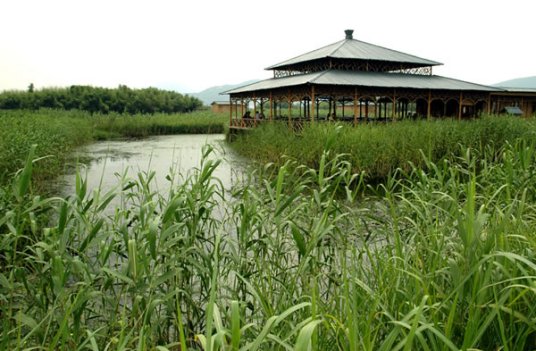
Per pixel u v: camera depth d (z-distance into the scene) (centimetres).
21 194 305
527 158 513
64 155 1877
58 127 2241
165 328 389
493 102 3045
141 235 366
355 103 2402
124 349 273
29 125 1723
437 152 1449
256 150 1867
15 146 1189
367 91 2436
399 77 2708
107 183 1278
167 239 404
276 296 394
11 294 322
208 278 396
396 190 1119
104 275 361
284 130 1928
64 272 318
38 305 335
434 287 282
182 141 3094
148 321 300
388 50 3022
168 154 2175
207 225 603
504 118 1730
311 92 2267
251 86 2969
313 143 1460
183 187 455
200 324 400
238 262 385
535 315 259
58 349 337
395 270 322
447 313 261
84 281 339
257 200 427
